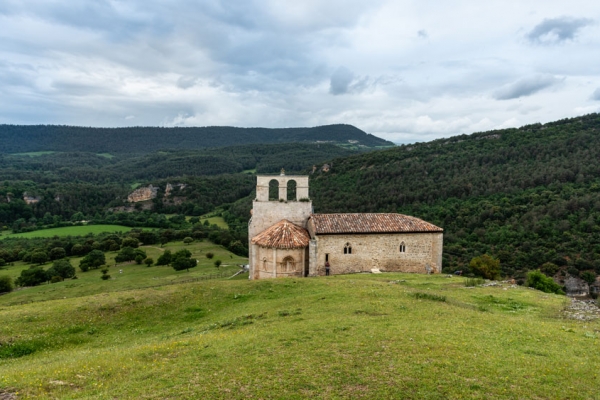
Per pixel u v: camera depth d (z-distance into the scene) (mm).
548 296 27328
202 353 15719
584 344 15852
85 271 86812
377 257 41219
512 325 18594
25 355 20766
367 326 18203
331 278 34812
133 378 13516
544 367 13109
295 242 39219
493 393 11367
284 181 44188
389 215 43875
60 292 63531
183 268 81250
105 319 25328
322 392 11664
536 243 71500
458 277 36656
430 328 17750
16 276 81125
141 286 64688
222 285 31422
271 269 39688
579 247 68188
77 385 13500
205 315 25734
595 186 82000
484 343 15602
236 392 11859
